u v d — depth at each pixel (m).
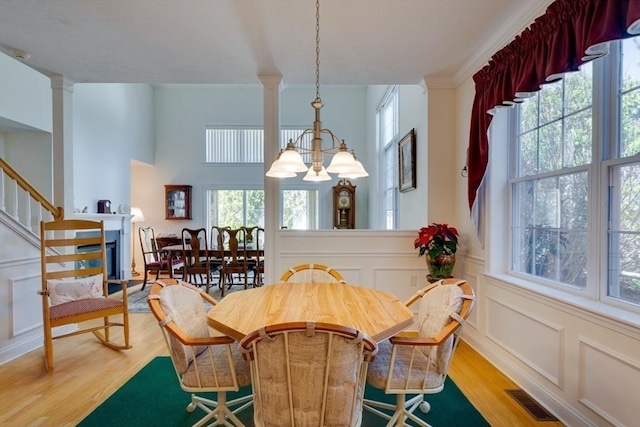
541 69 1.92
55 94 3.36
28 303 2.95
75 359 2.78
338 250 3.42
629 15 1.31
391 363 1.61
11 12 2.24
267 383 1.26
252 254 5.28
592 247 1.85
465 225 3.18
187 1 2.14
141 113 7.24
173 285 1.91
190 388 1.63
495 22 2.38
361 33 2.53
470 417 2.00
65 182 3.40
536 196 2.38
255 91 7.81
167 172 7.76
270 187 3.39
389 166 6.00
